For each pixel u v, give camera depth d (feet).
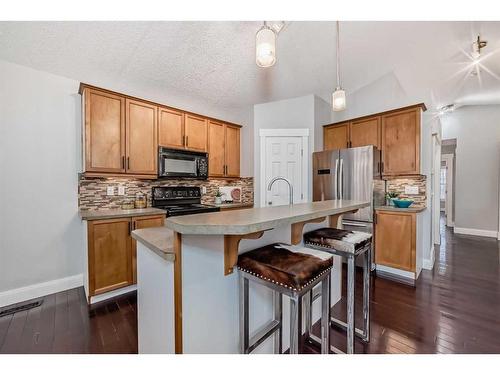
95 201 9.39
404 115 10.91
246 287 4.21
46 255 8.35
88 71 8.63
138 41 7.76
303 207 5.48
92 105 8.37
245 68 10.26
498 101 16.38
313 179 12.47
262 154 13.79
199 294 3.89
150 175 9.94
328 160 11.85
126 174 9.23
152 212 9.05
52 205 8.48
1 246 7.57
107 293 8.04
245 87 11.84
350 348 5.04
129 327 6.38
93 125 8.39
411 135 10.69
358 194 10.79
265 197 13.75
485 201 17.54
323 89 12.85
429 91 11.57
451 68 10.70
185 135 11.23
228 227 3.12
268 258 4.08
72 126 8.84
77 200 8.99
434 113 12.96
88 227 7.62
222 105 12.89
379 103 12.43
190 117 11.45
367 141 12.10
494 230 17.22
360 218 10.63
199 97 11.73
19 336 5.98
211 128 12.40
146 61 8.73
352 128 12.64
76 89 8.89
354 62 10.68
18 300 7.78
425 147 11.28
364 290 5.77
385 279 9.61
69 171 8.82
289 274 3.56
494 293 8.31
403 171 10.92
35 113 8.14
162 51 8.38
